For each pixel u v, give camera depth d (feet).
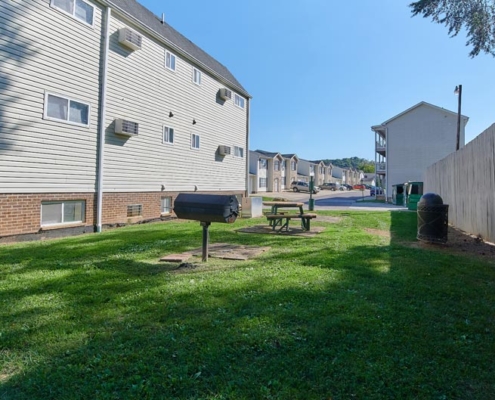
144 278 14.98
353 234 29.04
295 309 11.06
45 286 13.87
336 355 8.30
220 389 7.02
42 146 27.63
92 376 7.47
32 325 10.11
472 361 8.12
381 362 7.98
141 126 38.99
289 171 179.22
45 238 27.81
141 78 38.78
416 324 10.13
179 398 6.73
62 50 29.09
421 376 7.46
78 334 9.49
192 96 48.52
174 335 9.33
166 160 43.47
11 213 25.40
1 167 24.71
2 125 24.68
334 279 14.57
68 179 30.01
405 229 33.42
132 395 6.83
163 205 43.62
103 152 33.68
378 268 16.67
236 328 9.69
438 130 96.78
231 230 31.83
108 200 34.58
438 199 24.85
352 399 6.72
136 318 10.53
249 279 14.49
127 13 35.88
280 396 6.79
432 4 25.79
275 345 8.79
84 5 31.22
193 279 14.70
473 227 29.09
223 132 57.31
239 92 62.44
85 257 19.62
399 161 100.22
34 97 26.86
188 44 52.13
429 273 15.83
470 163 29.91
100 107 33.17
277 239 26.37
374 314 10.77
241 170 63.82
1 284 14.12
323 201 101.91
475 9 25.12
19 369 7.82
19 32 25.66
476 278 15.17
